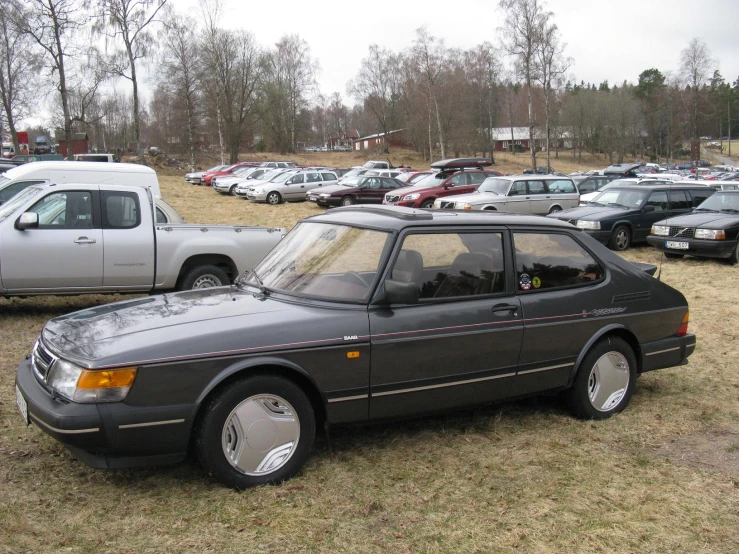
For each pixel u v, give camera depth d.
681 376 6.08
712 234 12.88
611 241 14.95
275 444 3.67
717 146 115.75
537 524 3.37
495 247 4.44
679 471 4.07
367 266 4.07
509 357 4.39
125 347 3.40
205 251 8.11
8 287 7.27
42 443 4.16
